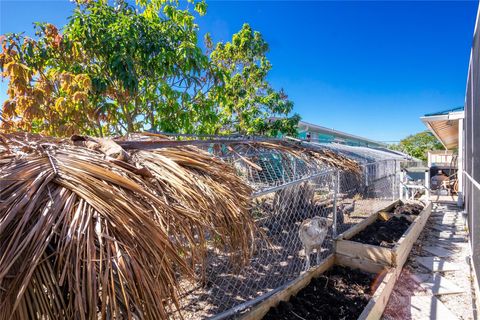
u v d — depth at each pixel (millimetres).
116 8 3998
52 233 884
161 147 1960
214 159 1958
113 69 3416
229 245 1559
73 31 3455
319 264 3246
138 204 1130
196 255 1280
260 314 2303
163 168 1530
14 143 1587
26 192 1004
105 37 3445
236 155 2822
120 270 880
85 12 3816
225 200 1553
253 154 2922
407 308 2832
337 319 2383
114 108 3658
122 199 1094
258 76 7582
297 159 3375
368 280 3131
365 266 3402
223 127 6699
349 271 3361
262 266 3250
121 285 859
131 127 3904
